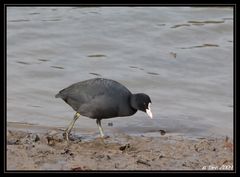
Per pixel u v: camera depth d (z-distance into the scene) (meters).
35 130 13.07
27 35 18.80
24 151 10.97
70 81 16.34
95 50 18.30
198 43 19.09
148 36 19.30
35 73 16.61
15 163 10.44
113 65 17.39
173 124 14.04
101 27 19.59
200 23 20.25
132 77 16.69
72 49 18.23
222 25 20.09
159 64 17.61
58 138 12.28
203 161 11.21
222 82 16.64
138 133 13.38
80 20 19.98
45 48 18.08
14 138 12.02
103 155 11.11
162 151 11.70
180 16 20.72
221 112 14.88
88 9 20.98
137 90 16.17
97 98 12.22
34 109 14.54
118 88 12.52
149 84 16.50
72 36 18.92
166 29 19.70
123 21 20.06
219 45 18.89
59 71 16.84
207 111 14.96
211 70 17.45
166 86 16.41
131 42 18.83
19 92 15.47
